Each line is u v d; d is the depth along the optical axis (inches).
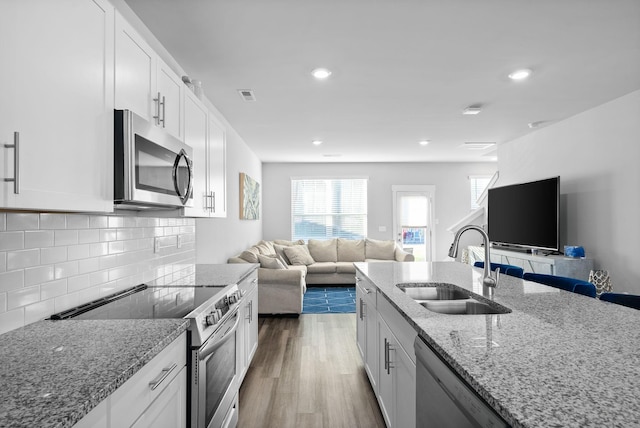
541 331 47.8
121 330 48.8
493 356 39.0
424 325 50.5
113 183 53.9
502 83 131.0
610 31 94.7
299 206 316.2
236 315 81.8
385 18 88.0
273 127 193.5
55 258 57.1
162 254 97.6
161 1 80.4
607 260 156.4
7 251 48.3
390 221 315.0
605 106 155.8
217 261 165.0
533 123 185.9
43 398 30.5
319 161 307.3
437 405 43.5
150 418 43.2
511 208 206.8
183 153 76.5
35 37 39.0
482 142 231.6
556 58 110.6
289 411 92.3
